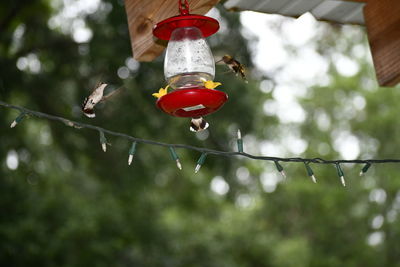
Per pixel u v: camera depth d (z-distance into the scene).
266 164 36.53
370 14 6.41
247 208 35.41
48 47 17.20
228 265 22.62
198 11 5.64
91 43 16.12
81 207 19.05
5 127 17.62
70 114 17.80
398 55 6.13
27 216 17.50
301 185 34.66
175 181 27.83
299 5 6.54
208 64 5.50
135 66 16.47
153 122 17.25
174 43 5.50
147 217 20.55
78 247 17.61
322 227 34.56
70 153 18.48
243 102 16.88
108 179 19.22
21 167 19.30
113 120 17.19
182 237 21.80
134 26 6.10
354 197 34.69
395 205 34.22
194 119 5.59
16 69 16.77
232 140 17.89
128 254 19.05
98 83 6.20
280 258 31.28
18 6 16.59
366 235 34.22
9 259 16.53
